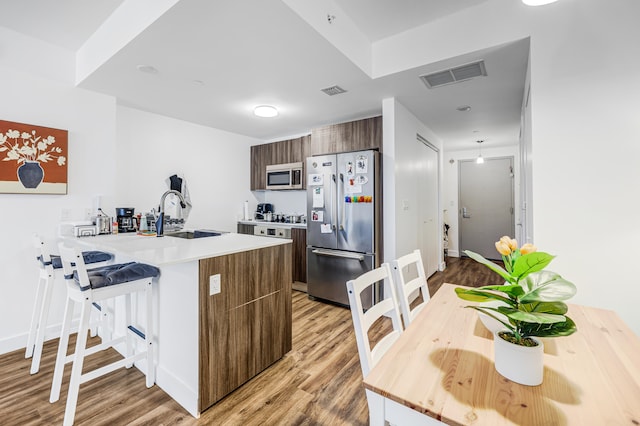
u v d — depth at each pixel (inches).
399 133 125.3
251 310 76.7
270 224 169.2
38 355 79.3
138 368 81.4
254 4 62.0
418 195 155.3
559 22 70.2
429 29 88.6
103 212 110.2
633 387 29.8
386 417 31.1
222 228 177.2
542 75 71.9
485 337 41.5
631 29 63.6
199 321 64.0
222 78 99.0
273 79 99.8
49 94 97.8
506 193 222.8
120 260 91.0
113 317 93.0
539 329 30.6
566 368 33.5
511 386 30.0
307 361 86.0
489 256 229.3
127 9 77.2
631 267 64.1
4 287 90.0
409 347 38.6
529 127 81.4
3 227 89.7
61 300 100.8
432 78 99.7
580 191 67.9
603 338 41.1
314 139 146.6
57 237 99.0
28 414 63.6
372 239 123.1
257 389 73.0
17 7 79.7
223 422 62.0
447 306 54.1
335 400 69.0
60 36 94.1
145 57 84.4
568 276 68.9
